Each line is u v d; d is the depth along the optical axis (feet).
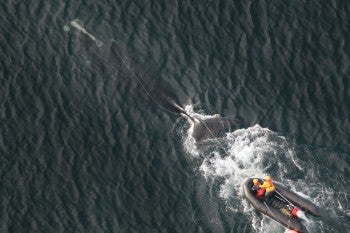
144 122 316.40
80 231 285.02
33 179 299.17
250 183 291.38
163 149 308.19
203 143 307.99
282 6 352.08
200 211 289.33
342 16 349.41
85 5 353.10
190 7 352.90
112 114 318.86
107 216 288.92
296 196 287.07
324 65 334.24
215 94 324.39
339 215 285.23
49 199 294.05
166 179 299.17
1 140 309.83
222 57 336.90
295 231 279.28
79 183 298.15
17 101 322.14
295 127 314.76
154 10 352.08
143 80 327.26
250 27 345.72
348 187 294.66
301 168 300.61
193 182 297.74
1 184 297.33
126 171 301.63
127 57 334.24
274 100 323.57
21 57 336.29
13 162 303.68
